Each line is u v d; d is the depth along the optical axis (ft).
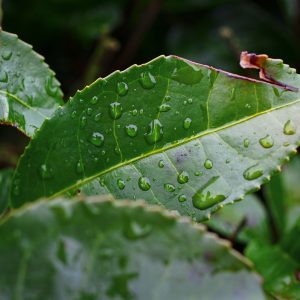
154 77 0.77
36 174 0.77
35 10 1.47
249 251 1.04
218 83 0.76
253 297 0.64
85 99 0.77
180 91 0.77
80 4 1.51
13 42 0.85
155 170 0.77
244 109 0.76
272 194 1.14
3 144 1.42
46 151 0.77
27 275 0.65
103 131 0.77
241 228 1.08
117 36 1.61
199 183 0.76
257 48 1.57
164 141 0.77
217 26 1.61
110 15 1.53
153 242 0.65
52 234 0.65
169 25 1.65
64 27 1.52
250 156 0.75
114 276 0.65
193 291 0.65
